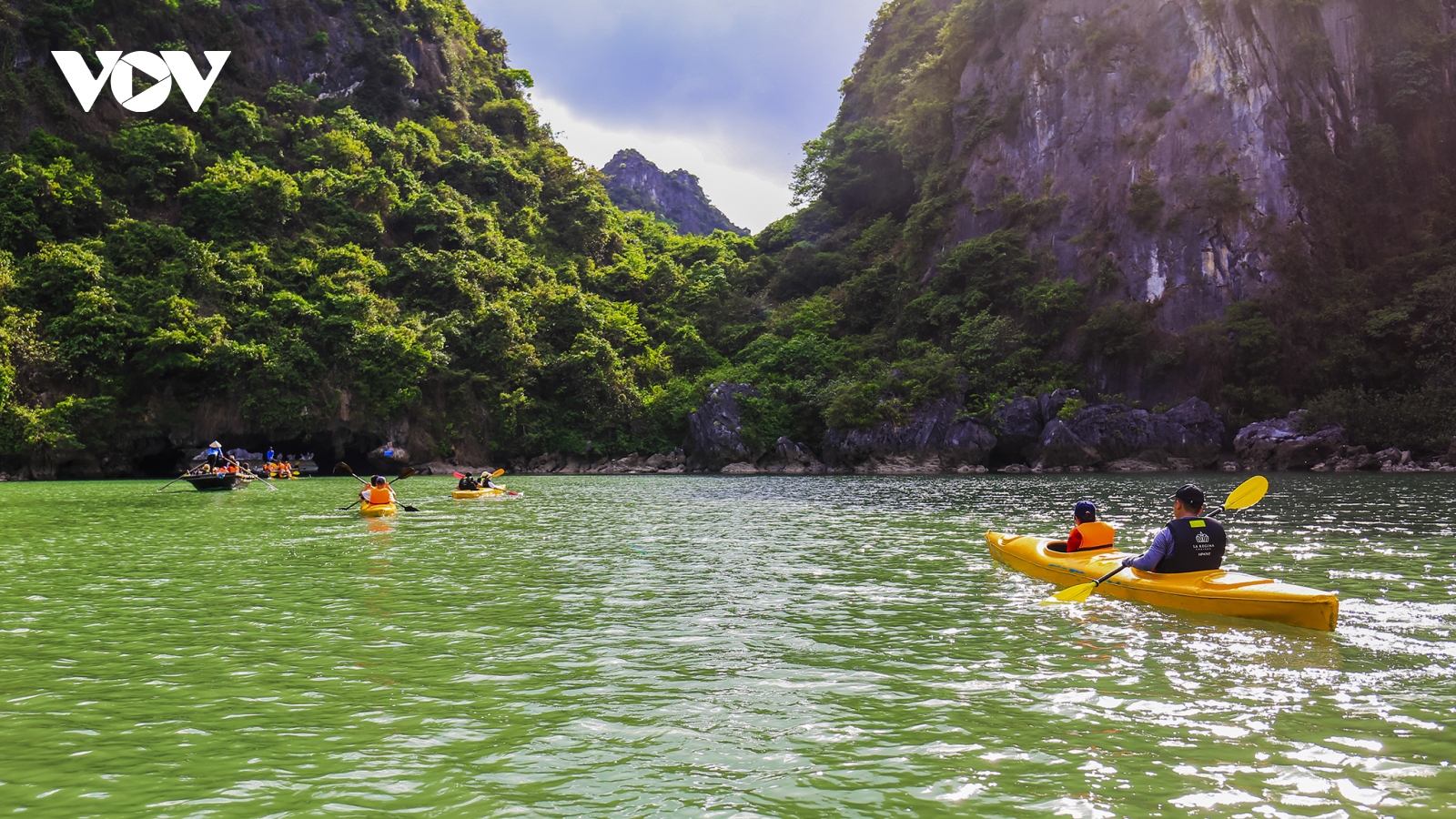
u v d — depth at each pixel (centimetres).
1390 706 535
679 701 557
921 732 496
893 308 5966
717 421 5075
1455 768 436
